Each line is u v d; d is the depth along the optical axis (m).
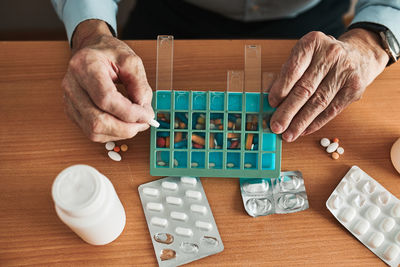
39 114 0.82
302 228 0.71
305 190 0.75
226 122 0.74
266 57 0.88
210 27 1.18
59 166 0.77
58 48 0.89
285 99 0.72
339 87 0.74
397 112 0.83
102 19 0.84
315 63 0.72
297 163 0.78
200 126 0.77
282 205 0.73
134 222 0.72
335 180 0.77
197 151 0.75
